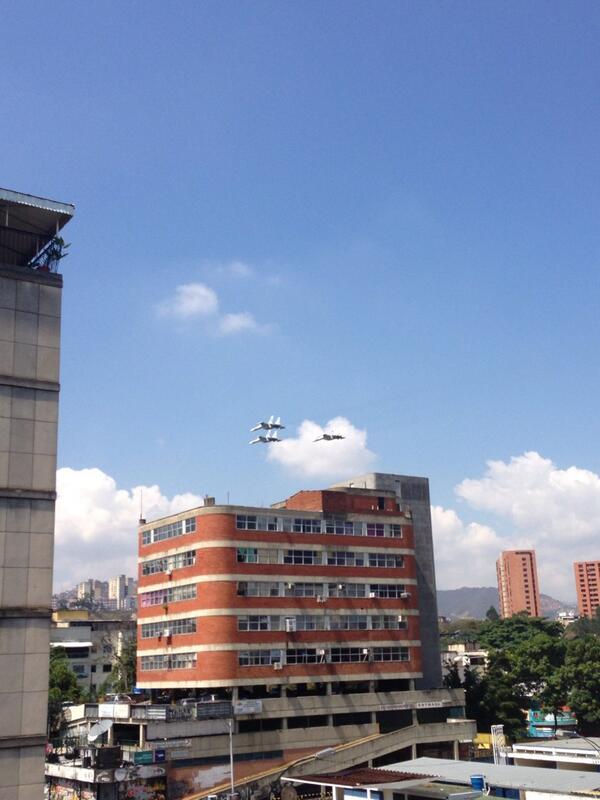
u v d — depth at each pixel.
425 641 94.44
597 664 98.75
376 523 82.12
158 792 62.78
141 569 80.94
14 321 33.25
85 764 63.53
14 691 30.27
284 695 72.31
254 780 66.44
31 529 31.83
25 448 32.41
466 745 81.56
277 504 86.38
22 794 29.66
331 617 76.50
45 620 31.31
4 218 34.75
